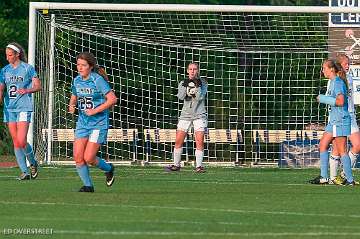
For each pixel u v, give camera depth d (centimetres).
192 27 9181
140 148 8425
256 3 14000
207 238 3319
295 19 8738
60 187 5269
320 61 8544
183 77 8431
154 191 5038
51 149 7831
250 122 8506
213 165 8150
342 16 8075
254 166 8019
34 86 5706
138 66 8388
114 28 8294
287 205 4369
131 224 3659
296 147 8038
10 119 5781
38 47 7675
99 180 5872
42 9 7544
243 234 3416
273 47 8444
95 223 3684
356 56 8056
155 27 8812
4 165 8112
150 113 8469
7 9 11925
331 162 5719
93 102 4838
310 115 8519
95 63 4838
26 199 4547
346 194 4966
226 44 8794
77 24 8100
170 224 3659
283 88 8419
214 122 8669
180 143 6969
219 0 13550
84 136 4894
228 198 4672
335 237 3359
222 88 8444
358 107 8069
